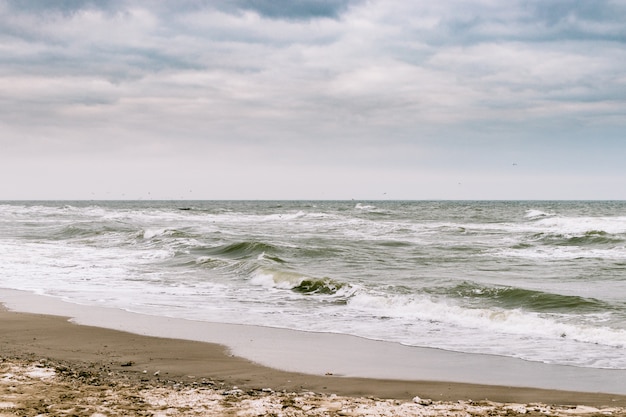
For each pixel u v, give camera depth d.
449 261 24.38
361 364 9.29
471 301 15.22
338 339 11.12
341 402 6.99
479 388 8.01
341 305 14.99
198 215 71.81
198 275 20.47
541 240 33.53
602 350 10.23
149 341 10.72
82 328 11.78
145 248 29.89
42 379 7.56
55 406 6.34
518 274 20.64
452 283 17.52
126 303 14.97
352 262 23.86
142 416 6.11
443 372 8.87
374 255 26.27
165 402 6.68
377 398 7.34
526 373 8.82
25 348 9.98
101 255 26.50
